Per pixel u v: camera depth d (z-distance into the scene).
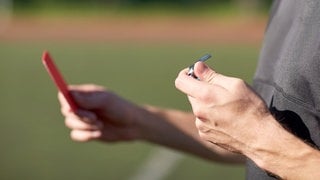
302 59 2.03
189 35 29.14
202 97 1.95
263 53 2.36
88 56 23.14
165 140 2.80
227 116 1.94
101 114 2.82
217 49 24.78
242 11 35.19
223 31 30.08
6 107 13.22
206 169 8.40
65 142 9.98
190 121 2.79
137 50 24.95
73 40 27.92
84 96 2.79
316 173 1.89
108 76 17.94
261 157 1.95
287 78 2.07
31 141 10.08
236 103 1.93
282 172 1.94
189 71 2.05
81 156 9.14
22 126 11.22
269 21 2.43
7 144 9.91
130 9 35.31
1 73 18.98
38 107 13.12
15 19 32.62
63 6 35.19
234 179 7.95
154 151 9.30
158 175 8.18
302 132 2.05
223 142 1.98
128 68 19.75
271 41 2.33
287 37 2.22
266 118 1.94
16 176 8.19
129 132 2.84
